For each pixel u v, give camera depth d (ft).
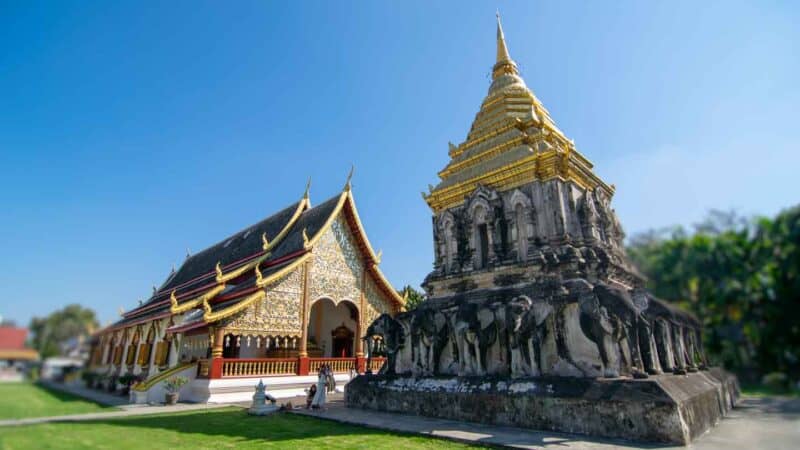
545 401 31.73
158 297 124.06
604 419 28.84
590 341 33.45
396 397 42.09
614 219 52.01
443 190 52.44
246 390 66.18
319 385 48.42
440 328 42.83
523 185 45.65
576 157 49.01
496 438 28.96
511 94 55.57
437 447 27.76
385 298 94.12
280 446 29.09
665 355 37.81
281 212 107.86
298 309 77.61
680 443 25.89
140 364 88.38
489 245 45.85
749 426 32.37
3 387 40.40
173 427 37.60
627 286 45.42
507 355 37.32
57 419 40.65
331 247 86.33
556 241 41.65
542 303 36.42
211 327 67.10
